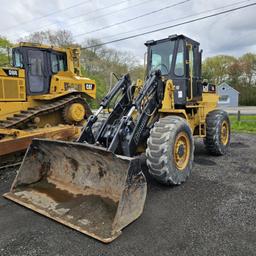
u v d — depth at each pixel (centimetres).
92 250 241
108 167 309
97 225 270
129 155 351
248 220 293
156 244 249
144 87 402
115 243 251
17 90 681
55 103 726
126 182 269
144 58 550
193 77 534
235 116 1611
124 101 411
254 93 4631
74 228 269
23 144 491
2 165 486
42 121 721
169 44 509
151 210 317
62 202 318
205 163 527
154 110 425
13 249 244
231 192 373
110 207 291
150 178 427
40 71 736
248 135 898
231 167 498
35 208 310
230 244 248
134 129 367
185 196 359
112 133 366
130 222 276
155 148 360
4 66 736
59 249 243
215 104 652
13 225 284
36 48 725
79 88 823
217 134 564
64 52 796
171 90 460
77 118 772
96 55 3491
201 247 244
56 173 364
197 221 291
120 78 426
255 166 504
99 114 390
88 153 313
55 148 346
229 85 4759
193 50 531
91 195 319
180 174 391
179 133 388
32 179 362
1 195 361
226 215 304
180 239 257
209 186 396
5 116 657
